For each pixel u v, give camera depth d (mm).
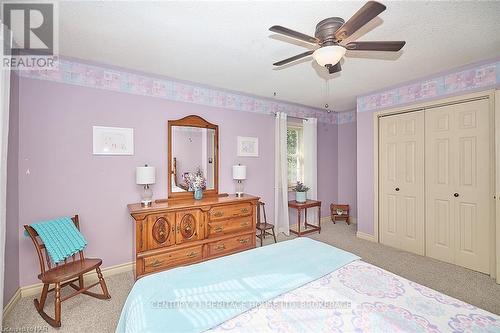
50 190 2340
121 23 1804
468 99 2686
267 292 1260
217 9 1636
